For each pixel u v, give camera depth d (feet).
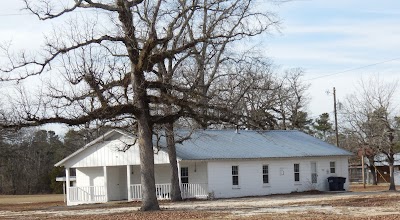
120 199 167.22
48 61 96.12
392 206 98.02
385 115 174.29
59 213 112.16
